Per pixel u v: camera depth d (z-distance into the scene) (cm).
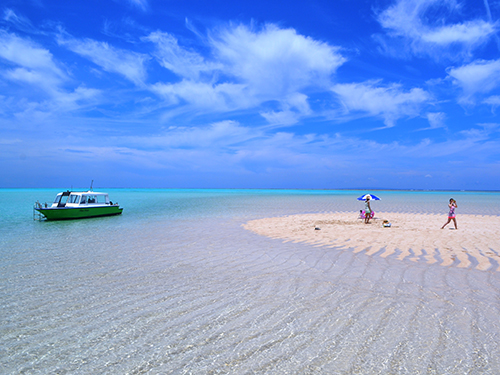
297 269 941
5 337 516
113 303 668
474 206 4197
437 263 990
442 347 467
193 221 2359
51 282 825
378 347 470
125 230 1892
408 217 2509
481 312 595
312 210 3475
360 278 835
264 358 444
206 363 433
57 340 505
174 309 630
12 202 5153
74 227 2069
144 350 471
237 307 638
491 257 1059
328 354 452
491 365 418
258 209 3650
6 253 1216
